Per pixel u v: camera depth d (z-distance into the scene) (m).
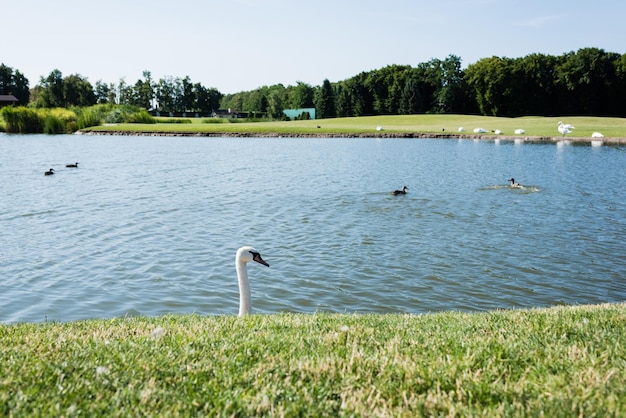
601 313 8.01
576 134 76.62
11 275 16.72
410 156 55.56
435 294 15.13
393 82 152.00
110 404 4.52
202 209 27.02
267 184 35.66
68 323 8.56
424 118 121.12
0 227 23.02
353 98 152.62
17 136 93.19
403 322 7.99
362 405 4.55
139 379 5.04
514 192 32.19
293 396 4.72
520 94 133.62
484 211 26.47
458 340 6.37
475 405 4.56
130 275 16.72
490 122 105.06
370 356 5.73
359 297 14.91
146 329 7.42
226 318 8.64
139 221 24.23
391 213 26.05
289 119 149.88
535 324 7.20
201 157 55.25
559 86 131.88
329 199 29.83
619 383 4.85
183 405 4.51
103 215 25.58
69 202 28.92
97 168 44.91
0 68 178.38
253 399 4.61
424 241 20.67
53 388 4.77
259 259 9.54
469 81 140.75
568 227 22.94
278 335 6.71
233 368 5.35
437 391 4.83
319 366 5.34
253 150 64.44
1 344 6.47
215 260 18.27
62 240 20.89
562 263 17.88
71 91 162.25
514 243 20.36
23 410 4.32
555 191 32.47
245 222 24.06
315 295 15.03
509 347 5.94
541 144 68.06
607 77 127.62
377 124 110.50
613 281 16.19
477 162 49.25
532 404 4.52
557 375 5.13
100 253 19.11
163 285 15.88
